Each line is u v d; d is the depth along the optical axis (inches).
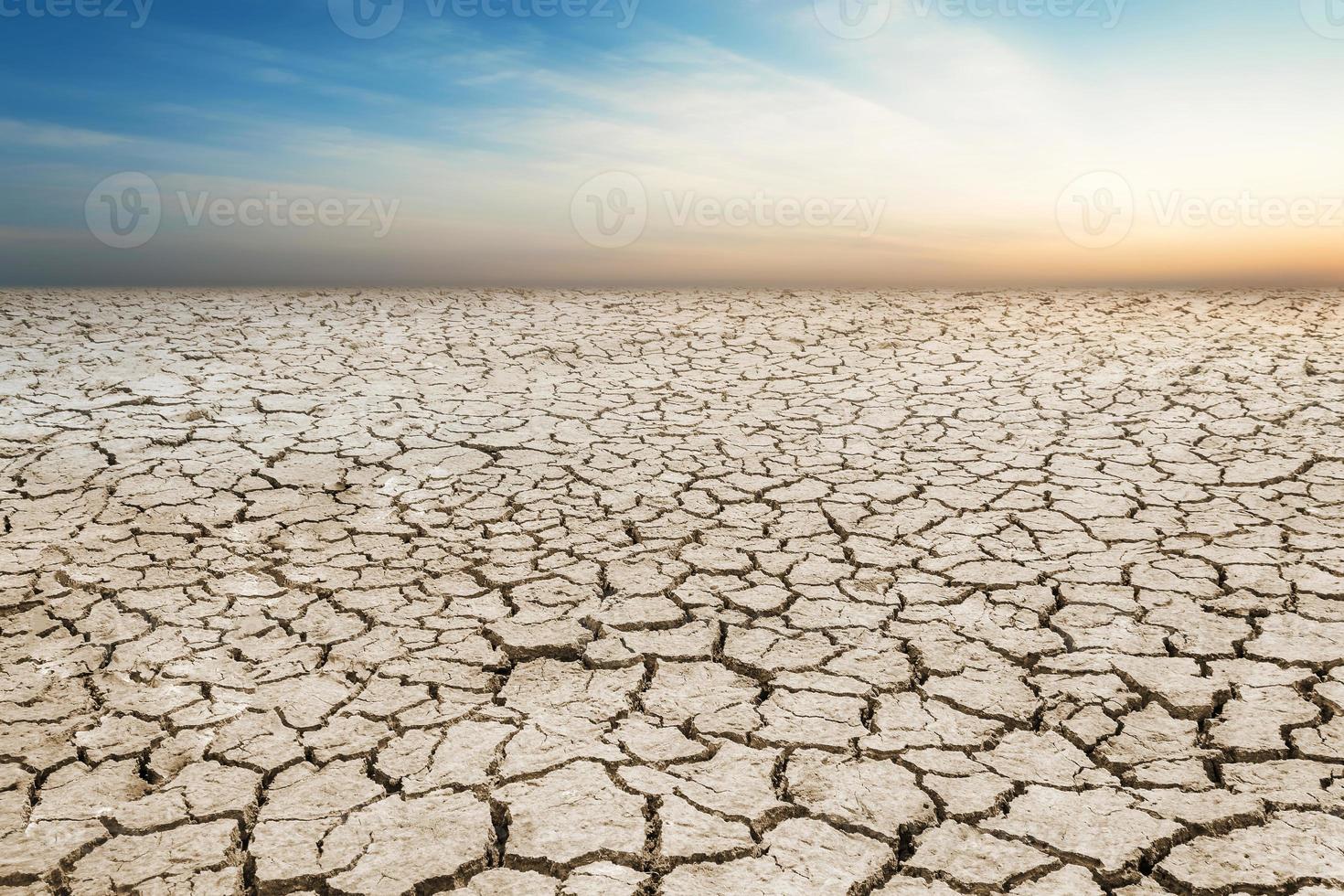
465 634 96.0
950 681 86.6
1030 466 148.9
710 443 163.5
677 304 313.0
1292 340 238.8
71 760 74.5
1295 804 68.7
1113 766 73.7
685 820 68.0
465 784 71.9
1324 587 104.0
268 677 87.1
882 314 292.2
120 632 95.6
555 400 192.4
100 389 193.3
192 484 140.2
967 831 66.7
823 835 66.6
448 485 141.3
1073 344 243.1
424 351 237.9
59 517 126.2
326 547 118.2
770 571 111.3
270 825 67.2
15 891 60.8
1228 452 153.3
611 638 95.0
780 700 83.7
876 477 144.9
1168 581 106.9
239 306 302.4
